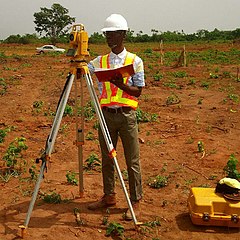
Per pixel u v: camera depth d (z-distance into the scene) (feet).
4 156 23.18
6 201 18.54
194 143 28.04
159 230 16.08
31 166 22.79
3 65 86.12
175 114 37.68
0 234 15.60
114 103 16.17
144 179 21.43
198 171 22.63
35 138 29.40
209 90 51.19
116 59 16.08
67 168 22.98
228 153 25.90
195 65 84.69
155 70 74.54
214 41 221.05
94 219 16.81
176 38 253.44
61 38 246.47
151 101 44.16
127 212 16.81
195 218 15.99
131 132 16.42
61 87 54.44
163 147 27.17
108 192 17.58
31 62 93.86
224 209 15.99
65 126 32.30
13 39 236.22
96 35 241.76
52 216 17.03
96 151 26.21
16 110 39.75
